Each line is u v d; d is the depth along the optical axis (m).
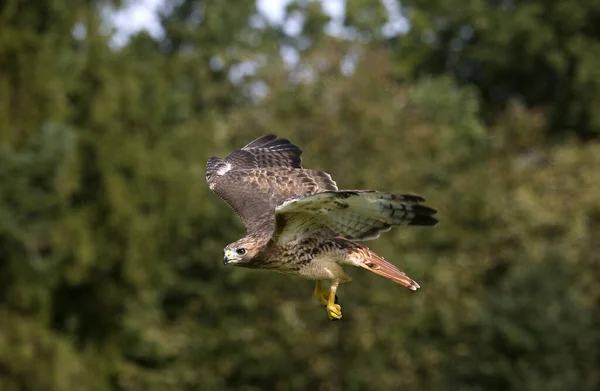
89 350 24.45
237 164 10.33
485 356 22.92
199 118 31.12
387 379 23.58
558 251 24.39
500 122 33.56
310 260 9.00
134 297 24.78
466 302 24.28
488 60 40.75
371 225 8.36
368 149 25.27
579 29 40.66
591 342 23.44
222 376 25.80
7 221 21.69
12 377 22.14
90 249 22.97
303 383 24.52
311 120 25.41
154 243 24.44
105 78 24.56
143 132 25.45
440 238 25.70
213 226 25.86
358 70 26.16
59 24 24.48
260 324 24.95
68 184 22.59
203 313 25.94
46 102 23.38
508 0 42.38
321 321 24.25
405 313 23.81
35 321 22.83
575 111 39.31
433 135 27.48
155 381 24.70
